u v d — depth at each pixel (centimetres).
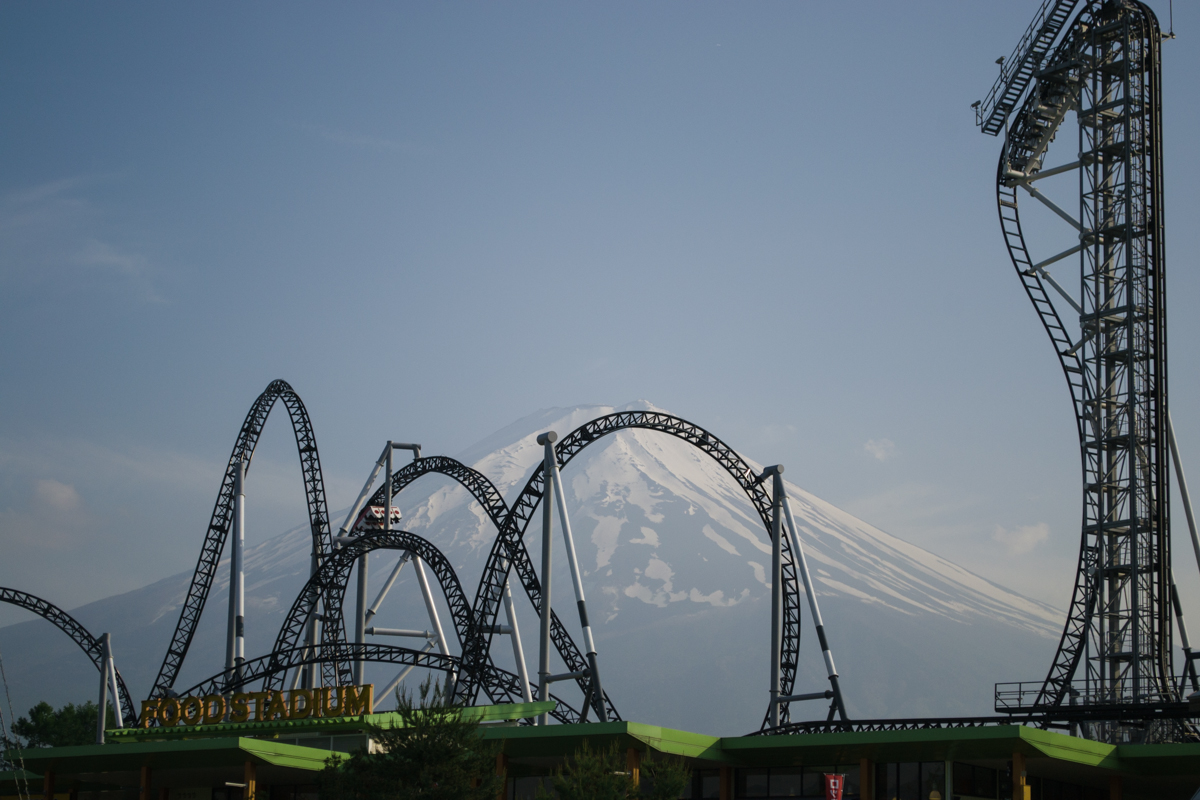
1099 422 7275
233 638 8675
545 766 5509
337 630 8844
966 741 4397
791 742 4825
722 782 5228
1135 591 6812
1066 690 7038
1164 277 7175
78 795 6712
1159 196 7225
